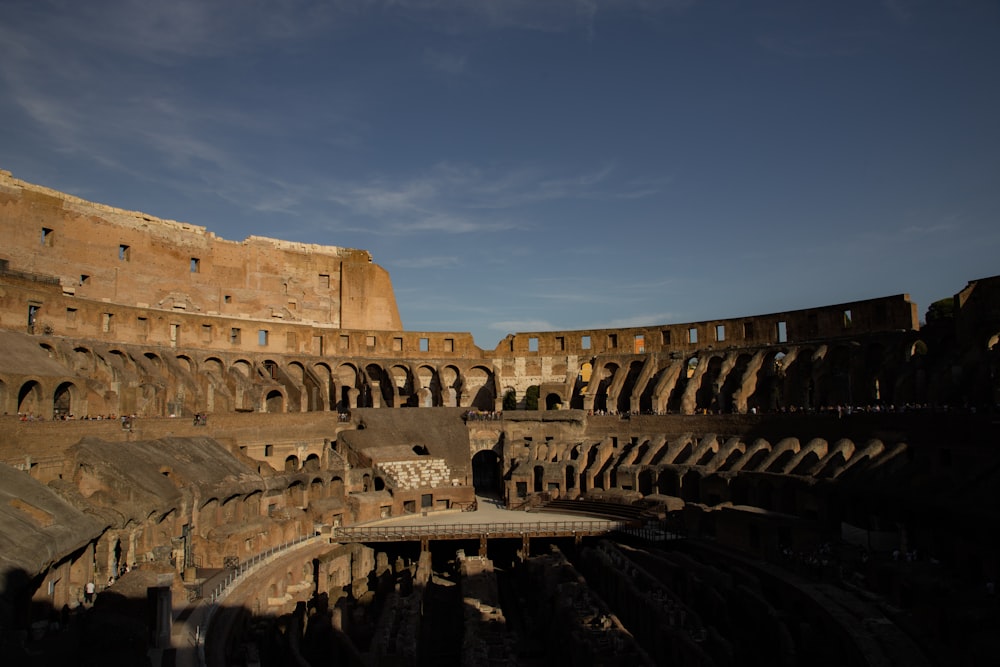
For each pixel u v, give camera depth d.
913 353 77.56
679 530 59.66
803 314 82.94
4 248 70.12
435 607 51.78
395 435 83.19
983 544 40.19
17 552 30.11
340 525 63.22
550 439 85.75
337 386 92.12
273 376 88.00
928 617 35.50
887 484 51.03
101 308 71.25
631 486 74.31
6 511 34.00
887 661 32.41
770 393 83.88
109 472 45.75
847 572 44.59
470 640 36.75
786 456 63.69
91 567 38.94
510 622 49.84
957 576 40.09
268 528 53.69
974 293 64.81
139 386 67.25
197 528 50.59
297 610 46.00
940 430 54.12
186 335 80.38
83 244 78.12
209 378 77.31
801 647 37.19
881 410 62.50
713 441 72.88
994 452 48.72
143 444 55.03
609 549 55.28
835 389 79.12
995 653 29.06
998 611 33.16
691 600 46.38
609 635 35.47
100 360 67.12
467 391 101.25
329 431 81.88
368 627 45.66
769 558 50.03
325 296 101.94
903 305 73.00
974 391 60.00
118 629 29.61
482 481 94.75
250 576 45.31
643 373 91.88
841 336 78.50
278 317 96.94
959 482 46.38
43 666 27.44
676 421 80.94
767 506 61.62
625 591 44.91
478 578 50.50
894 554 43.88
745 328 88.19
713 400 85.06
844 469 55.97
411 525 63.38
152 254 85.38
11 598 27.42
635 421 84.50
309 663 36.53
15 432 43.38
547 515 70.38
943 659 32.16
